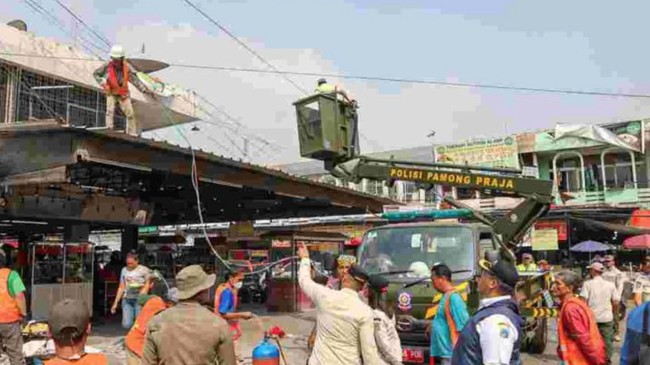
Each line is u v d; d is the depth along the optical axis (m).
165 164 10.95
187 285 3.99
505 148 33.50
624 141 30.92
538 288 10.88
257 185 13.47
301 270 5.23
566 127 32.16
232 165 12.21
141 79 20.20
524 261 15.19
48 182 9.77
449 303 5.99
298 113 10.40
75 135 9.52
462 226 9.85
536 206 10.64
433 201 33.16
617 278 13.34
